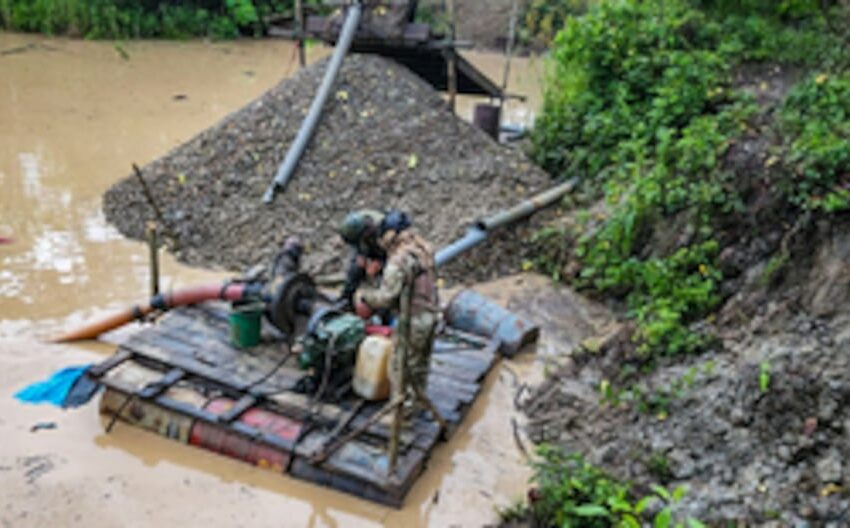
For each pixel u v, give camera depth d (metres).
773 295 6.25
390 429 5.27
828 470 4.61
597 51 10.04
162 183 9.59
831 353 5.20
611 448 5.40
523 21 23.50
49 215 9.33
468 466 5.48
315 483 5.15
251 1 24.27
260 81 18.16
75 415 5.74
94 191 10.20
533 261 8.71
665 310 6.40
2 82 15.70
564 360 6.95
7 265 7.99
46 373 6.23
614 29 10.03
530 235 8.87
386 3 11.07
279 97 10.52
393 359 5.21
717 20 10.93
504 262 8.65
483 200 9.10
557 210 9.20
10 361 6.34
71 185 10.37
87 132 12.80
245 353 6.08
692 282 7.06
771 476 4.75
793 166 6.78
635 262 7.72
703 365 5.80
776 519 4.48
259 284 6.14
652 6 10.71
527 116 16.09
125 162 11.45
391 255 5.27
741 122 8.17
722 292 7.04
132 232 8.98
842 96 7.59
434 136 9.98
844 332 5.34
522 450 5.67
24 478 5.00
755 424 5.05
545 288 8.32
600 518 4.70
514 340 6.90
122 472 5.16
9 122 12.98
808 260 6.18
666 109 9.17
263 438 5.19
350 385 5.66
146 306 6.66
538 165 10.46
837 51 9.44
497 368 6.79
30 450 5.28
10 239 8.61
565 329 7.55
